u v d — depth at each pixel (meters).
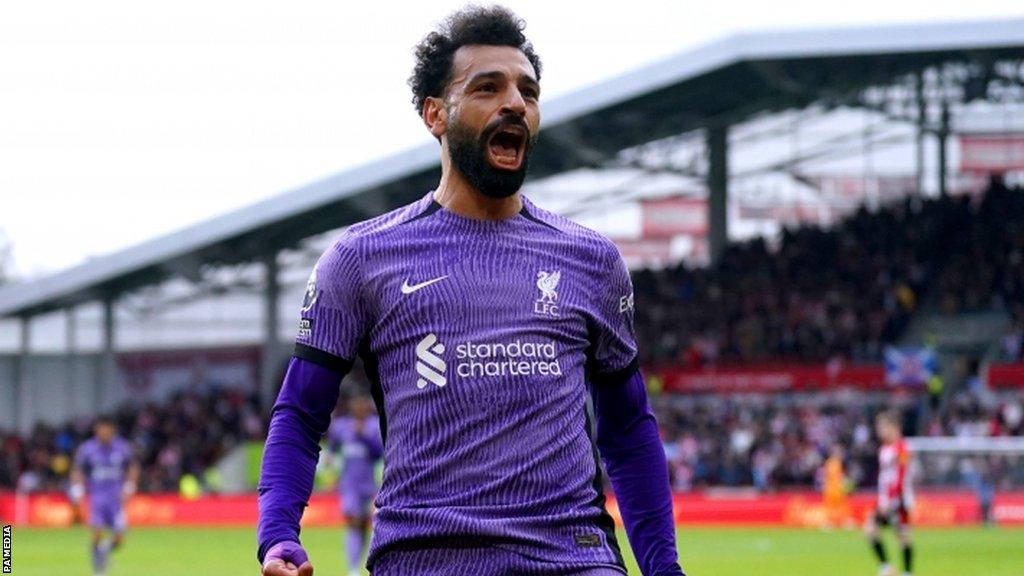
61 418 82.19
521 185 7.02
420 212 7.18
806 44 60.03
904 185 78.38
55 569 37.56
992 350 68.94
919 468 57.56
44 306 80.06
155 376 81.62
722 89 66.56
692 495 60.19
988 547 42.94
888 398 64.69
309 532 56.78
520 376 6.78
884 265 73.81
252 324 84.06
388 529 6.79
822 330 70.06
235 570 36.47
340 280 7.02
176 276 77.12
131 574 35.22
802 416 65.38
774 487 61.72
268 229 74.00
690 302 74.94
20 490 71.88
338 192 68.25
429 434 6.75
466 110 6.93
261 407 77.25
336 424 33.00
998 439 60.25
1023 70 66.25
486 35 7.07
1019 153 76.50
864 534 51.69
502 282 6.91
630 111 66.75
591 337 7.17
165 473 71.44
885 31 59.44
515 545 6.63
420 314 6.85
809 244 76.31
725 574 33.53
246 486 73.31
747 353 70.88
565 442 6.80
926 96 70.50
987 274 70.94
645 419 7.45
